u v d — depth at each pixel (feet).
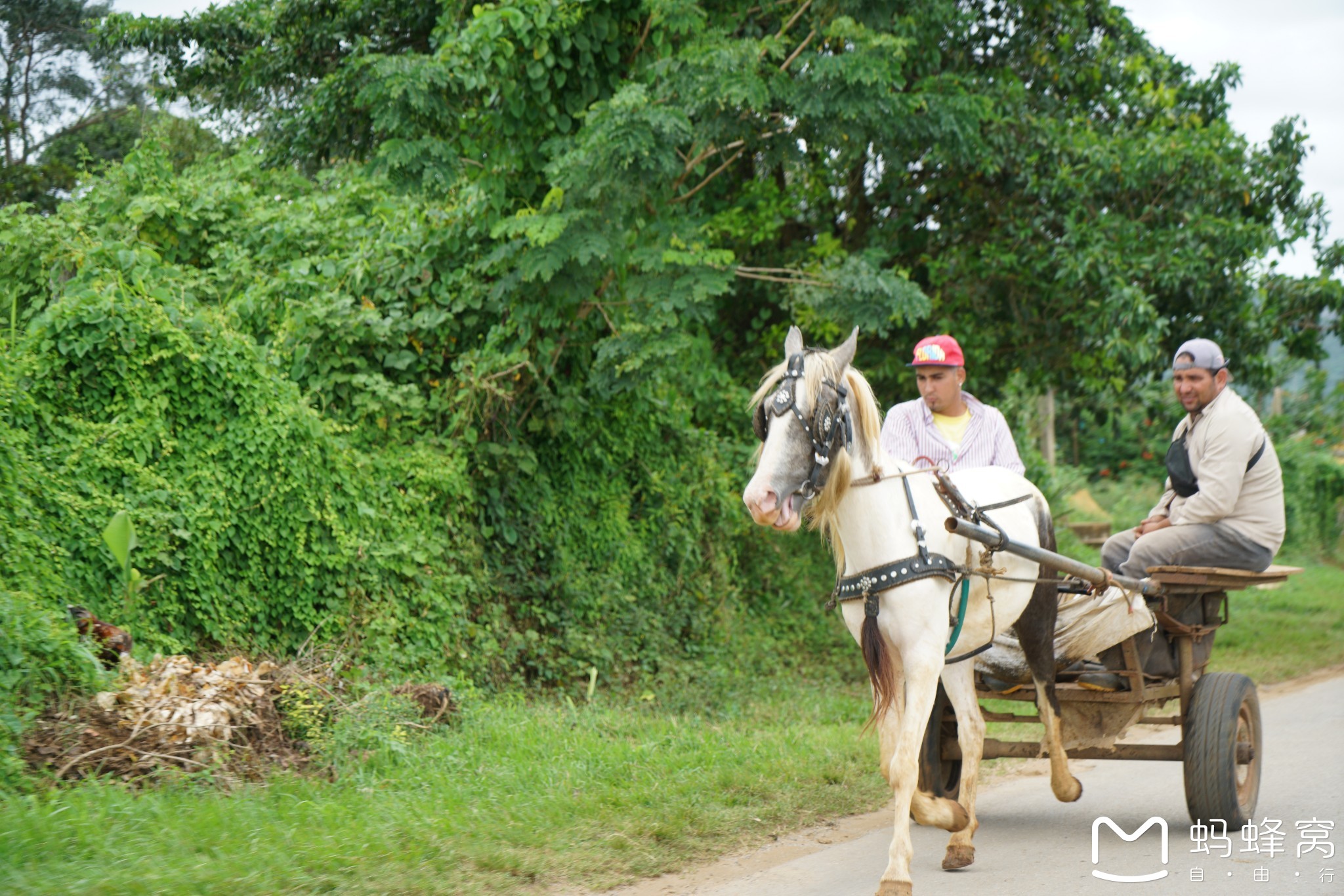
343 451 25.13
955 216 39.78
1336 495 95.45
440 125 28.12
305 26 42.55
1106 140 37.42
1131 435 86.53
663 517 32.73
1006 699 18.90
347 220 32.01
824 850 16.83
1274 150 39.06
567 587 29.32
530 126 28.09
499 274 28.07
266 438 22.93
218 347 22.86
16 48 72.33
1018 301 39.42
